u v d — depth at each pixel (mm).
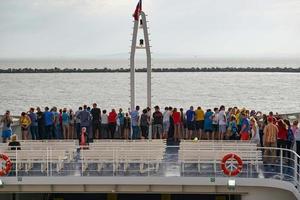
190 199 26953
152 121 28688
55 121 28219
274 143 22953
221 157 21094
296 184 19828
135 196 27344
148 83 29828
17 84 177125
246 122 24359
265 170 21828
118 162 21344
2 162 20922
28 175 21219
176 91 137000
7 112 26469
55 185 21016
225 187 20797
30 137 28469
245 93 130125
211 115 27469
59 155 21406
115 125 28156
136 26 29203
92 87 156000
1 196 22891
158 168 22016
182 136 28531
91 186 21031
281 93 131375
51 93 133000
